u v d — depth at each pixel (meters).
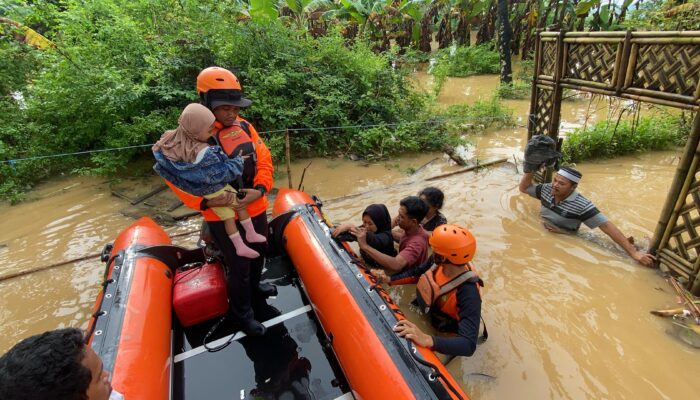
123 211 5.39
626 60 3.89
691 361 2.82
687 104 3.33
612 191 5.57
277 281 3.68
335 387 2.67
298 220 3.62
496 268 3.90
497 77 14.73
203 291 2.98
